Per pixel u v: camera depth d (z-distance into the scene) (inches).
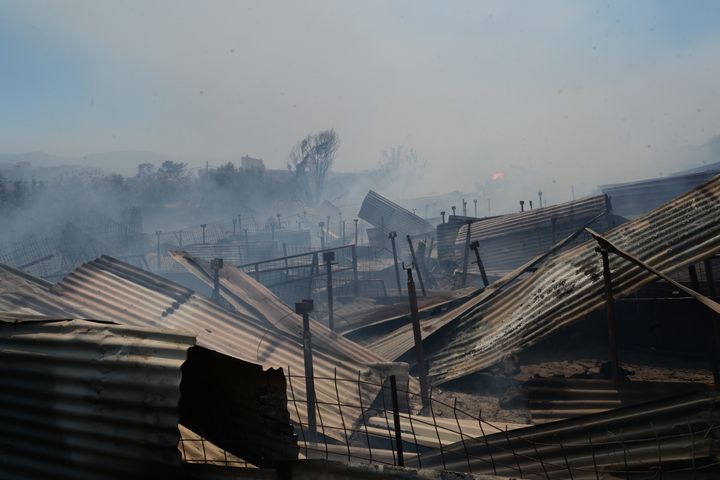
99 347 187.5
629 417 236.7
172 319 436.1
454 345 506.3
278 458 194.5
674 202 481.7
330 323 589.9
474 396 429.7
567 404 312.5
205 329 431.8
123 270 489.4
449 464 261.1
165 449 174.1
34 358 195.6
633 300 502.6
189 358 194.7
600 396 304.5
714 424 220.4
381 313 650.8
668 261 419.2
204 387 203.9
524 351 494.6
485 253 995.3
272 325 458.0
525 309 479.2
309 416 311.9
